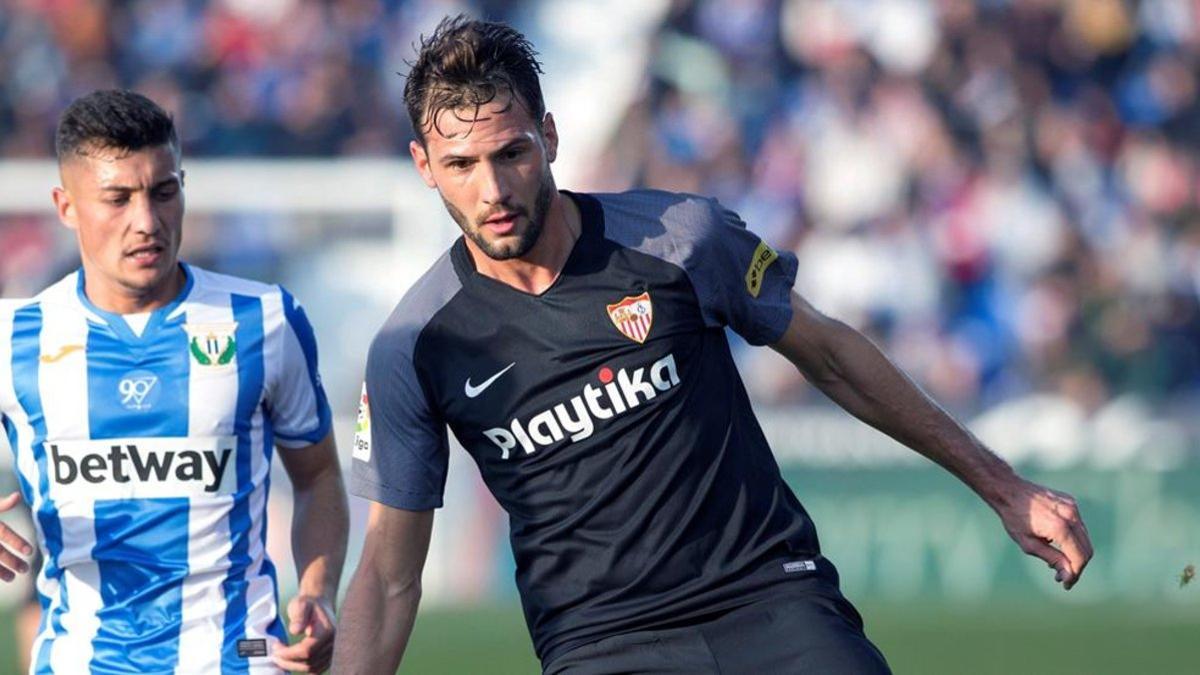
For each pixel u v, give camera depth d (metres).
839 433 41.62
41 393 16.66
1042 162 52.72
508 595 41.16
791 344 15.23
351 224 45.38
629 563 14.58
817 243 51.88
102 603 16.58
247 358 16.92
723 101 54.34
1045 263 50.72
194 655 16.45
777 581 14.62
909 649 33.31
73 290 16.97
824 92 53.91
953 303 50.62
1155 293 50.31
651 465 14.58
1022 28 54.97
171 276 16.94
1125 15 55.09
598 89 55.53
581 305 14.60
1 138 53.47
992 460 15.29
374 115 53.34
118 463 16.61
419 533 15.25
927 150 52.59
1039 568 40.88
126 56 54.53
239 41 54.19
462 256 14.89
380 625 15.04
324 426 17.52
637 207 14.97
